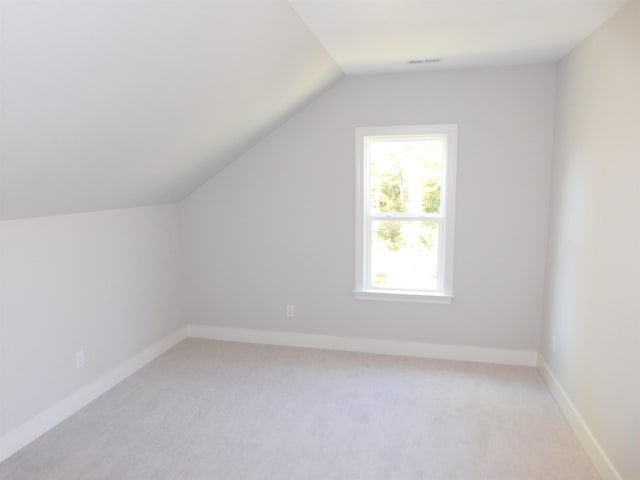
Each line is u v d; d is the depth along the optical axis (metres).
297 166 3.75
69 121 1.85
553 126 3.22
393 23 2.30
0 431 2.37
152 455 2.40
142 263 3.58
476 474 2.22
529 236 3.38
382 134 3.53
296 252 3.88
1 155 1.79
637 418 1.86
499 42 2.66
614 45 2.15
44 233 2.64
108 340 3.20
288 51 2.46
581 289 2.54
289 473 2.24
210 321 4.16
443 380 3.26
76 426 2.70
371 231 3.77
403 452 2.40
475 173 3.40
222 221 4.01
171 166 3.07
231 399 3.01
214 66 2.13
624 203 2.02
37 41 1.36
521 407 2.87
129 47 1.64
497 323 3.53
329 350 3.89
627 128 2.00
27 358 2.53
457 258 3.53
